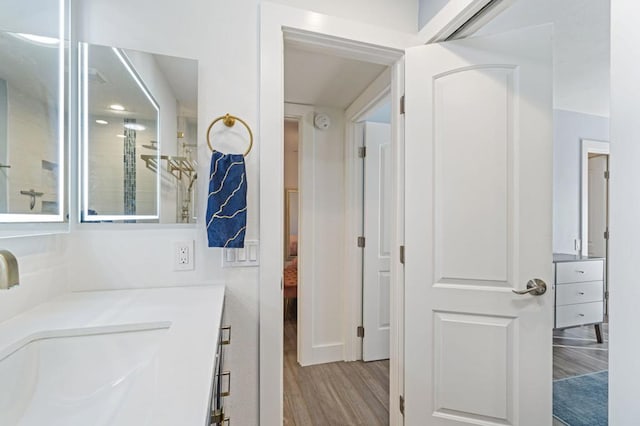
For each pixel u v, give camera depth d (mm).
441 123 1471
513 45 1367
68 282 1127
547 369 1324
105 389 750
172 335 729
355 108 2432
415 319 1495
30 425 625
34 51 946
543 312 1327
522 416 1348
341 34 1416
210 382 521
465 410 1427
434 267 1476
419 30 1570
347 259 2598
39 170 961
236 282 1287
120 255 1178
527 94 1349
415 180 1505
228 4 1290
